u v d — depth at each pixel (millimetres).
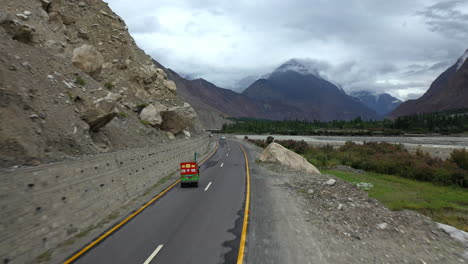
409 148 54375
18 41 15891
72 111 15242
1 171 6641
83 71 21234
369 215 11172
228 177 20672
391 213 11578
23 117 11430
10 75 12602
